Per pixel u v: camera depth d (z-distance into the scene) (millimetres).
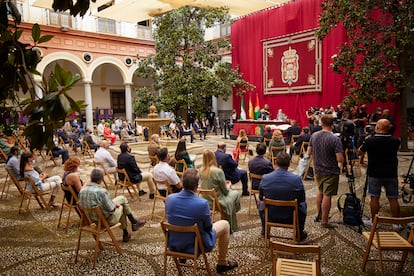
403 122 10375
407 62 10898
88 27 16906
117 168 6227
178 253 3090
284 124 13055
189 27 13727
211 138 16781
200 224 3059
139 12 12367
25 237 4547
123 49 18266
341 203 5621
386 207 5312
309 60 13680
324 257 3705
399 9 9352
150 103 14500
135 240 4348
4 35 1559
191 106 13992
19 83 1539
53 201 5945
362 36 9898
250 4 12500
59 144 12391
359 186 6703
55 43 15664
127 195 6625
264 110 14789
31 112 1383
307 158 7336
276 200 3666
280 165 3879
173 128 16172
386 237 3336
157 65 14445
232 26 16828
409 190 5723
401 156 9648
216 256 3811
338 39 12562
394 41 10438
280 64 14859
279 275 2607
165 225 3066
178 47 14391
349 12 9719
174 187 5223
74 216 5441
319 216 4770
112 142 13836
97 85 22109
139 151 10023
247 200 6082
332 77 12945
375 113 10477
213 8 12992
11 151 6246
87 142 11211
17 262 3801
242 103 15625
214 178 4348
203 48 14414
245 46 16344
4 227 4953
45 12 15328
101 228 3936
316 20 13250
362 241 4086
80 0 1620
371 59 9742
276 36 14867
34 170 5750
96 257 3773
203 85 13492
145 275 3438
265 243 3766
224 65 14445
